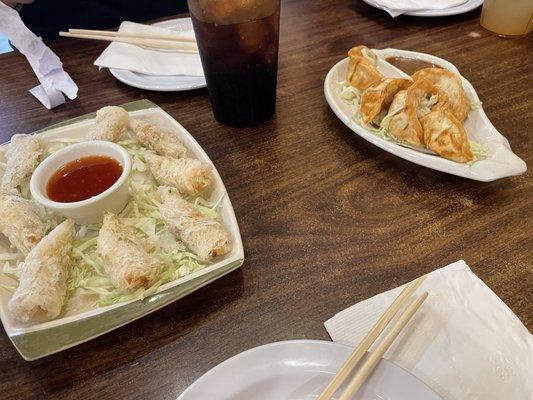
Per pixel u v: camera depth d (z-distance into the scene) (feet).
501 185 1.19
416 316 0.88
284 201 1.18
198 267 0.97
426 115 1.25
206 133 1.42
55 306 0.87
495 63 1.67
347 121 1.33
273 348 0.76
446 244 1.05
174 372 0.85
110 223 1.01
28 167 1.17
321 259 1.03
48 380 0.84
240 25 1.17
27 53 1.52
